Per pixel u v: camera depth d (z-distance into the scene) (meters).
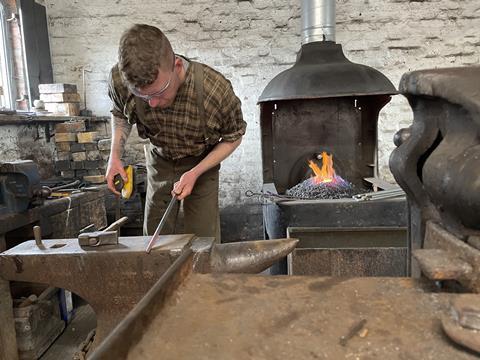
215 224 1.72
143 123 1.50
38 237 1.18
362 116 2.71
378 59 3.02
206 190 1.67
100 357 0.43
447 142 0.70
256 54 3.05
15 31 2.82
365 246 1.83
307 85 2.18
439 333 0.51
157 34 1.14
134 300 1.09
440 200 0.66
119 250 1.09
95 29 3.06
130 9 3.04
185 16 3.03
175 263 0.67
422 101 0.79
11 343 1.36
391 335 0.51
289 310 0.58
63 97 2.79
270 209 2.08
